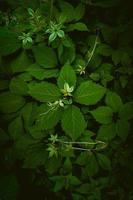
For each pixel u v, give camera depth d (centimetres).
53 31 56
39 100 54
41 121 55
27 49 62
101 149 63
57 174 64
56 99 55
